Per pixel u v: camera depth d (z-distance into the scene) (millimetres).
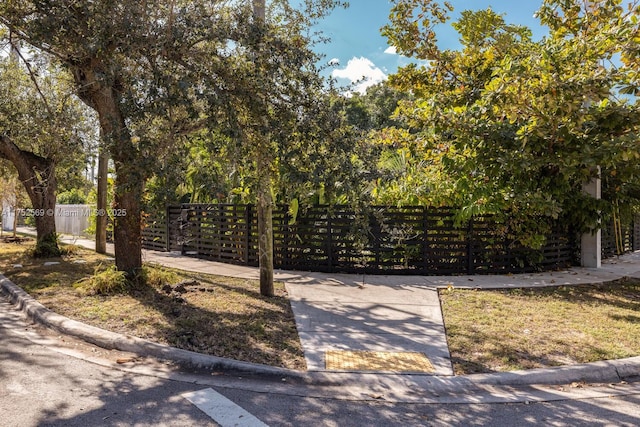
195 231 12617
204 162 8078
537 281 8875
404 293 7801
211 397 3947
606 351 4961
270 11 6977
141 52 5695
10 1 6527
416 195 9641
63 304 6641
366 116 24109
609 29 6684
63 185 14336
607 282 8922
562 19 8078
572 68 6773
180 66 6016
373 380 4332
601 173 9734
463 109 7605
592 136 7160
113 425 3385
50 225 12344
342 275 9531
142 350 4992
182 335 5332
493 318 6301
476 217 9609
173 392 4043
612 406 3855
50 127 9820
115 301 6789
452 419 3613
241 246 11164
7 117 10711
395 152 10391
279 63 5918
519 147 7422
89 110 10500
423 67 9477
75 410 3627
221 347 5039
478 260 9766
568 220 10328
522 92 6422
